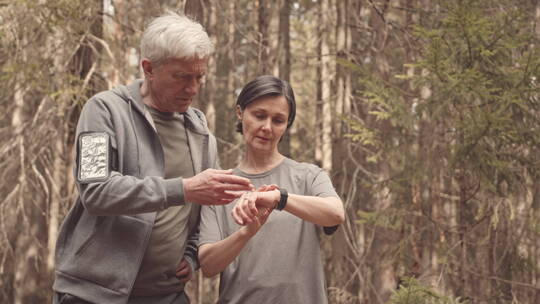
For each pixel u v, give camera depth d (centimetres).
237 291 240
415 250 739
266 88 241
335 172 912
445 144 602
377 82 612
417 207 683
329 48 939
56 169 895
